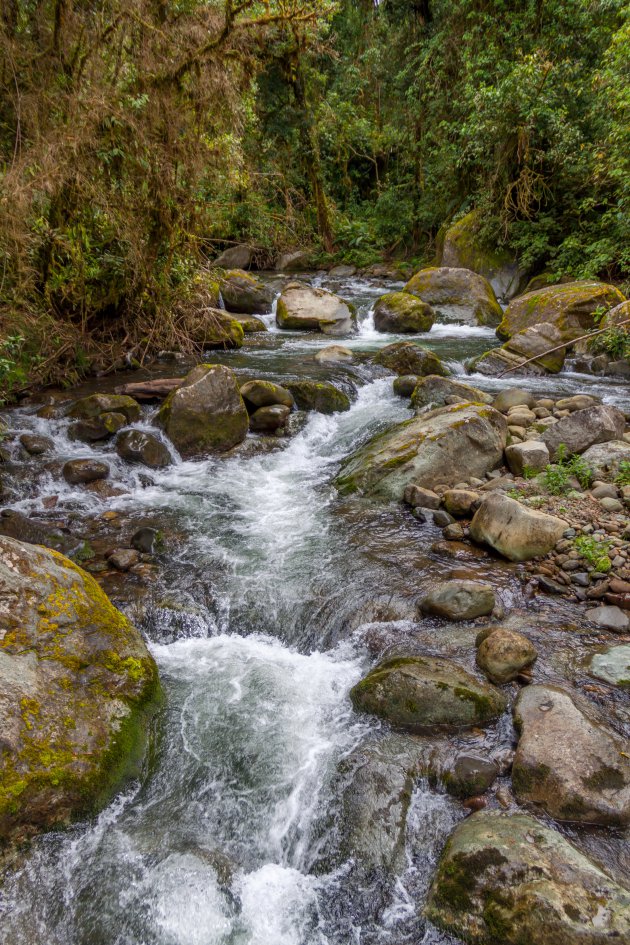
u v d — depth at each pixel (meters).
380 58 19.02
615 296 9.73
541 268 13.95
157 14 7.22
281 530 5.13
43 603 3.30
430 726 3.13
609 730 2.92
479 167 15.54
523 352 8.91
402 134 19.41
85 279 8.23
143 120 7.29
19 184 6.55
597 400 7.08
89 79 7.13
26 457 6.16
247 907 2.52
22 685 2.92
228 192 10.86
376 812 2.76
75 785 2.76
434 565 4.54
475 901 2.30
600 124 12.68
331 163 22.44
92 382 8.27
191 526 5.21
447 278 12.65
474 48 15.68
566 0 13.94
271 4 8.18
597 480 5.38
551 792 2.68
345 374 8.40
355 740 3.13
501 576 4.36
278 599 4.25
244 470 6.25
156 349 9.53
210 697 3.48
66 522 5.25
